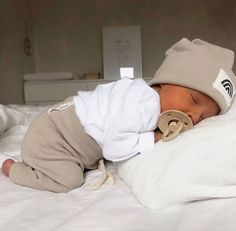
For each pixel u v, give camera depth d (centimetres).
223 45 316
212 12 314
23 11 303
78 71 331
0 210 64
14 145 113
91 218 59
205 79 74
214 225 54
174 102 75
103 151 77
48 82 285
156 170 68
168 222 57
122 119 74
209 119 77
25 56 304
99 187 75
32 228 56
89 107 82
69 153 81
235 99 83
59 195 72
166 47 321
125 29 316
